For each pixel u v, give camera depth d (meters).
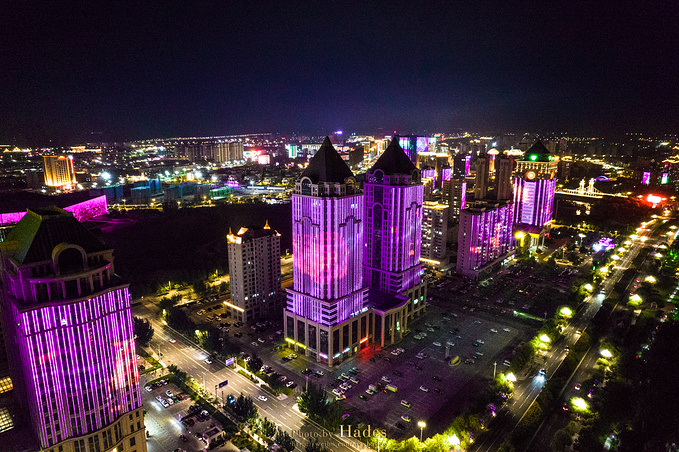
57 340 163.12
